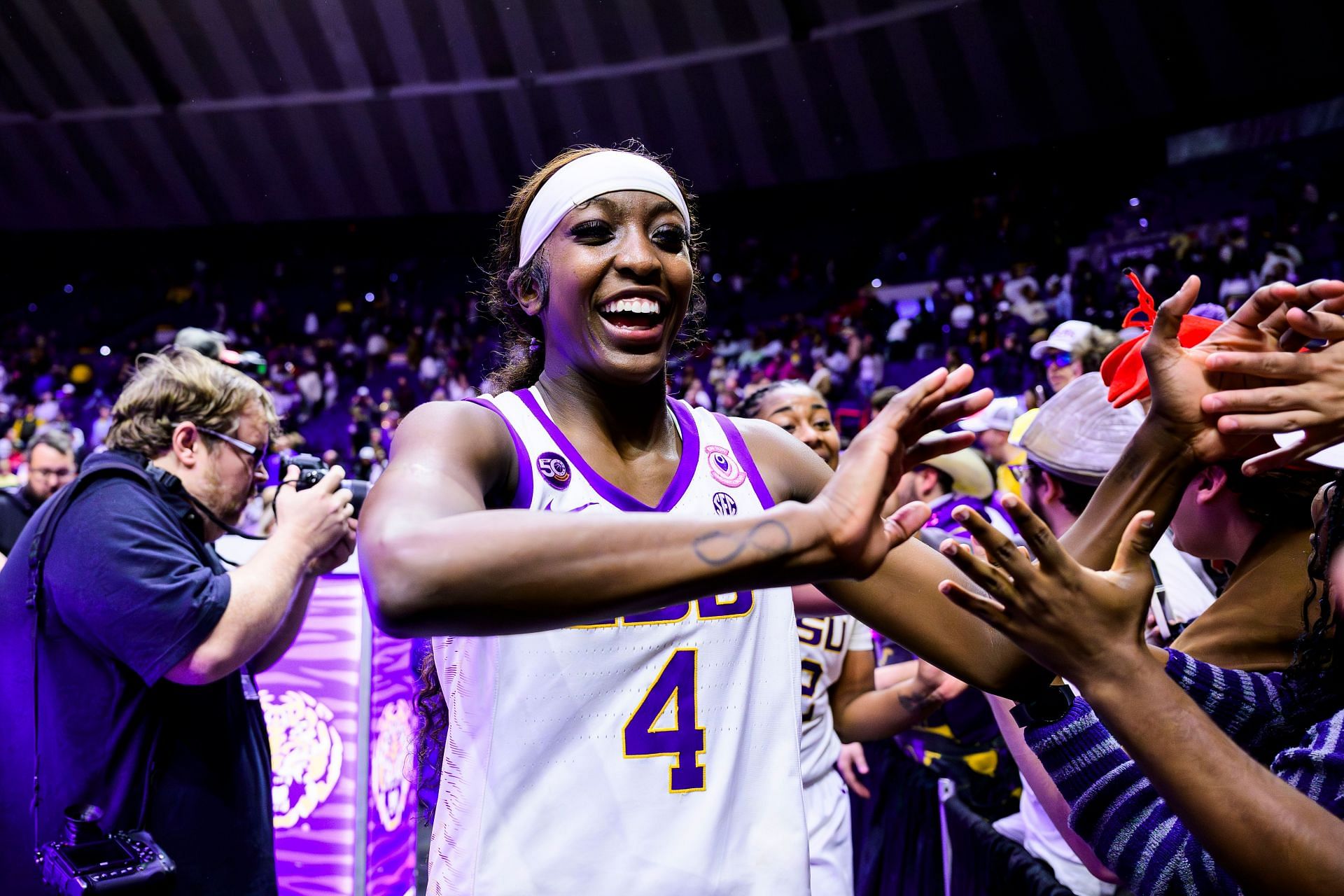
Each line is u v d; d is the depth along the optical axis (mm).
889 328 14609
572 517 718
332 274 20375
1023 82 16844
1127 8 15609
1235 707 1036
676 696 1006
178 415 1741
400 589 700
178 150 20000
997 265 15922
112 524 1585
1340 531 900
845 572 733
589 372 1058
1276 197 13461
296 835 1824
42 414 15648
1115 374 1064
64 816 1470
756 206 19438
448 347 17500
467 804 985
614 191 1045
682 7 17953
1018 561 772
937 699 1959
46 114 19562
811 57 17812
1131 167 16578
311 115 19516
